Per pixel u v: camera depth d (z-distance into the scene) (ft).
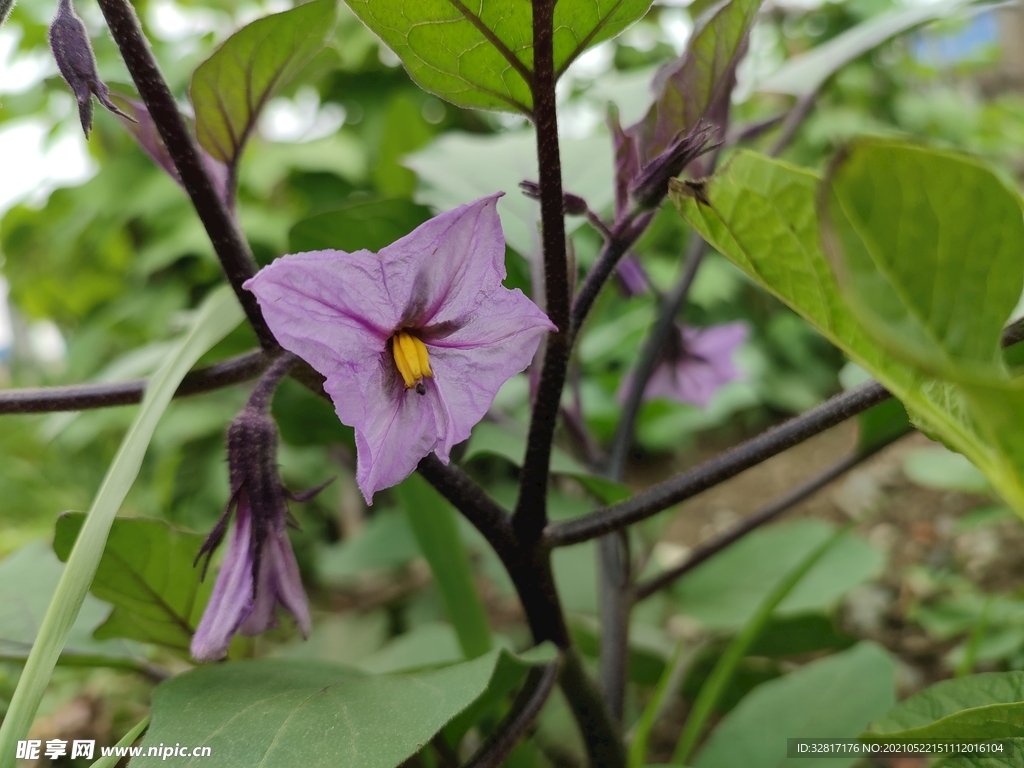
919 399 0.27
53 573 0.57
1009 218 0.21
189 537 0.46
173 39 1.45
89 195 1.51
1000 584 1.13
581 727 0.51
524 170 0.69
